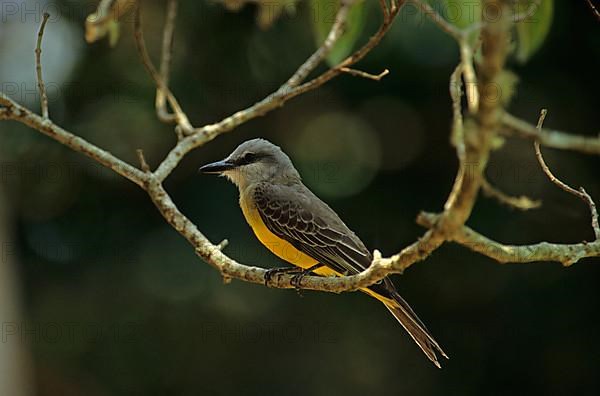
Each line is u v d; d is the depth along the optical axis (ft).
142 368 50.75
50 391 50.47
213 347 50.42
